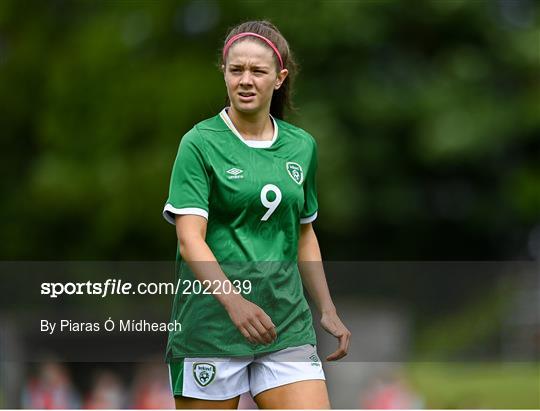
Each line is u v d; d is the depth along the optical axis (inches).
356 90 2536.9
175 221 533.6
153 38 2650.1
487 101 2511.1
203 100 2490.2
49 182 2541.8
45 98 2687.0
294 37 2498.8
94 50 2613.2
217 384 543.2
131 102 2539.4
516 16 2716.5
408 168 2628.0
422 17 2566.4
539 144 2632.9
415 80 2591.0
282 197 539.2
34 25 2827.3
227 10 2539.4
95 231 2539.4
